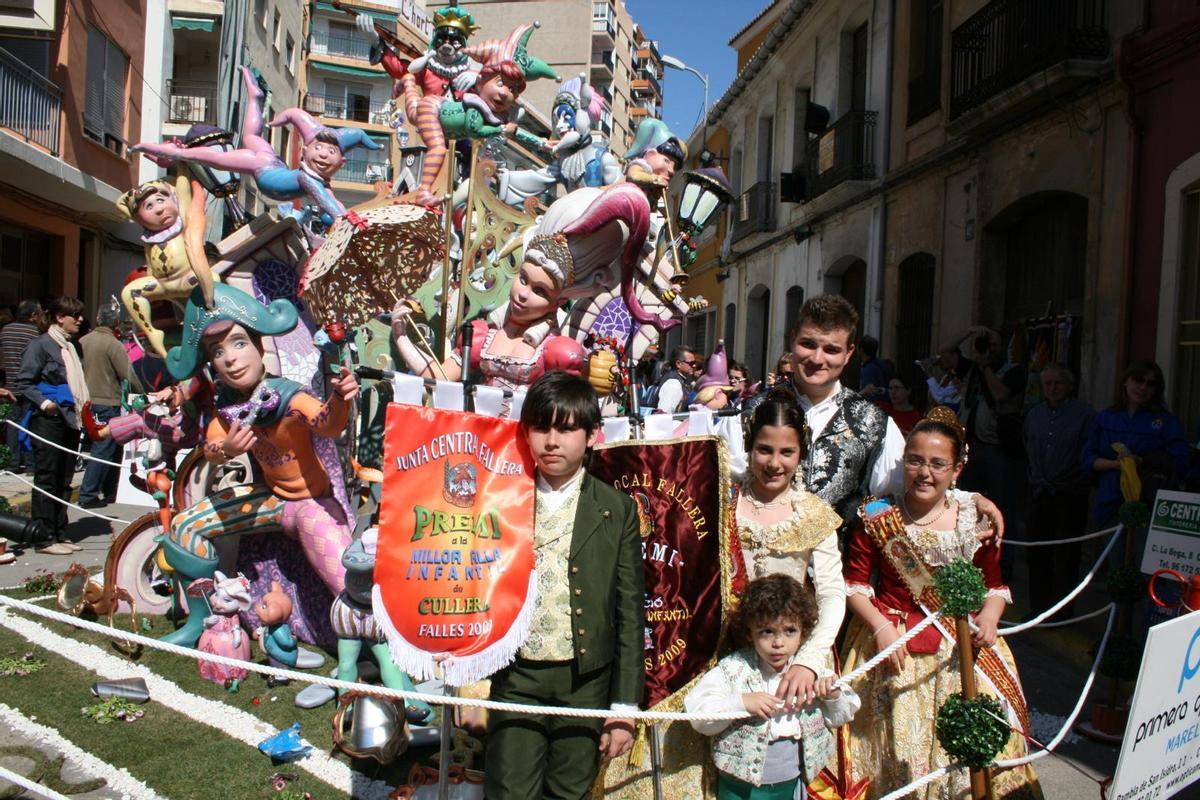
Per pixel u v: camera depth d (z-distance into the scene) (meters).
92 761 3.73
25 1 14.65
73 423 7.77
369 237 4.73
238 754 3.88
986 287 11.62
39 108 14.70
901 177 13.96
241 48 10.41
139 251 20.09
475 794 3.33
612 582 2.76
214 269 5.43
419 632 2.65
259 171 5.48
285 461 4.63
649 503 3.13
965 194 12.11
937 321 12.81
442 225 5.72
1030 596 6.59
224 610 4.77
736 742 2.80
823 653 2.81
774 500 3.16
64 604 5.56
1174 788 2.82
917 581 3.30
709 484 3.15
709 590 3.08
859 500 3.53
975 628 3.19
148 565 5.63
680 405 6.37
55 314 7.83
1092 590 7.32
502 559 2.71
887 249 14.70
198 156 5.39
